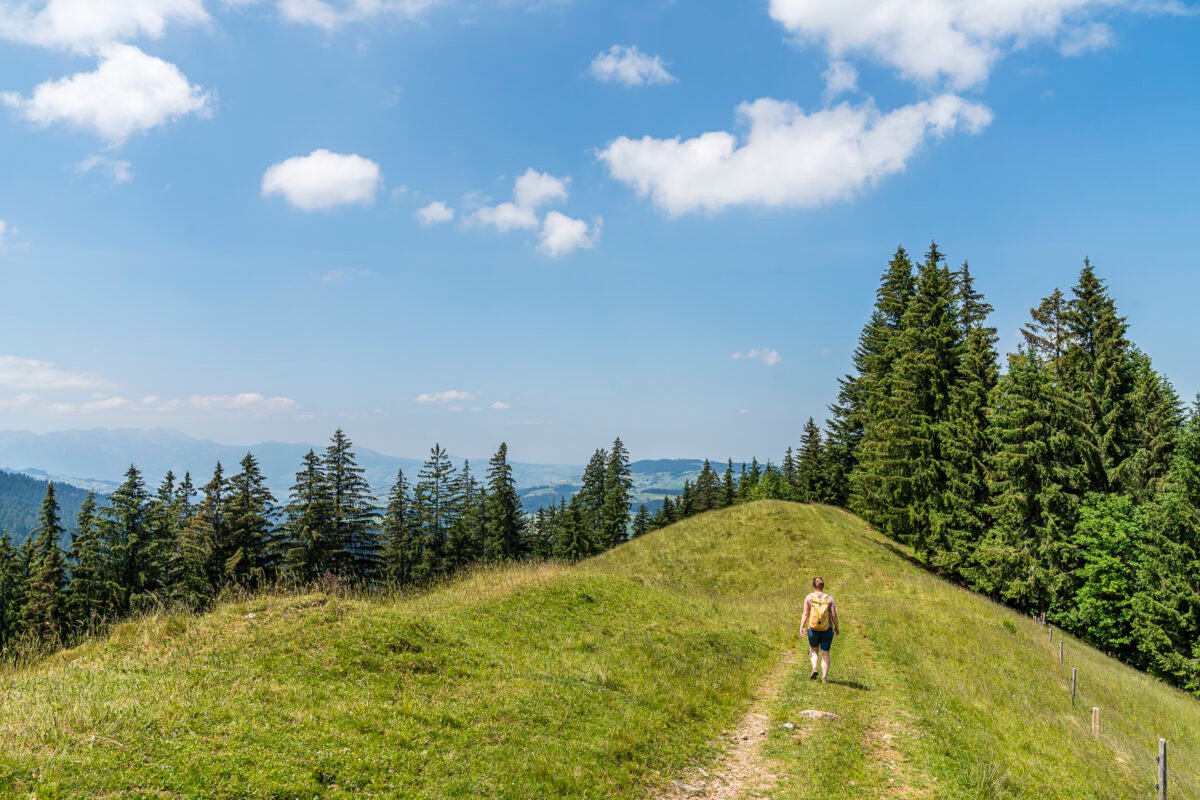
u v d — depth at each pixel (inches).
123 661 377.7
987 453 1427.2
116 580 1562.5
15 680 351.9
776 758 396.8
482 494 2748.5
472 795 285.9
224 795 240.7
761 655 683.4
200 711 305.6
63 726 267.9
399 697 381.1
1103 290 1636.3
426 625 509.7
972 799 347.9
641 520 3260.3
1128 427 1569.9
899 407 1529.3
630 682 499.8
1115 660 1172.5
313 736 303.9
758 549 1525.6
